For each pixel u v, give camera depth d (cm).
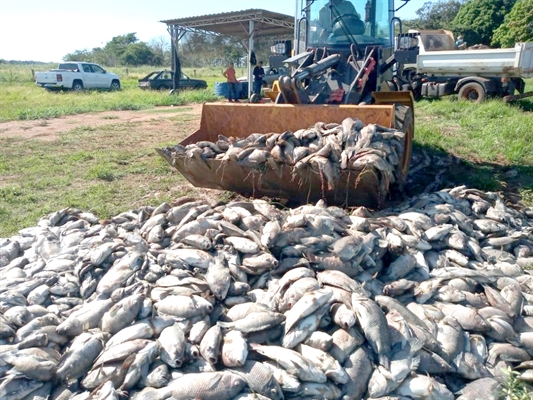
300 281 399
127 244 489
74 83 2639
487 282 442
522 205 714
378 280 441
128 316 379
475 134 1074
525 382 362
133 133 1294
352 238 443
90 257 460
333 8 789
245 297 410
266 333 370
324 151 560
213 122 732
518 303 417
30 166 952
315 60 787
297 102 698
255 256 441
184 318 379
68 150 1087
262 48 2255
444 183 796
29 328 377
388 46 800
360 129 583
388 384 337
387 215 574
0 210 708
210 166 636
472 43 4403
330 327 372
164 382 332
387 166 546
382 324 362
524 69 1487
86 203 732
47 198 762
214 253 453
